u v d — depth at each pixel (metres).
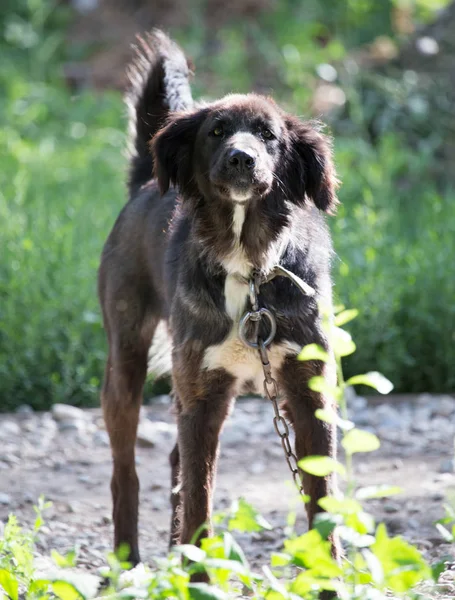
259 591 5.38
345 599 4.94
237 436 10.96
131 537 8.00
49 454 10.53
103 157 20.11
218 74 23.59
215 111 7.23
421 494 8.84
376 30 24.55
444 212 15.51
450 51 21.81
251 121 7.12
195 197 7.37
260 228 6.94
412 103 20.83
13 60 25.88
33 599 5.51
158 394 12.76
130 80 9.28
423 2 22.67
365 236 13.49
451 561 6.85
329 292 7.21
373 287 12.54
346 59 22.72
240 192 6.76
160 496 9.42
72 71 25.50
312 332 6.88
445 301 12.74
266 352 6.79
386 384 4.97
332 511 4.93
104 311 8.79
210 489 6.94
